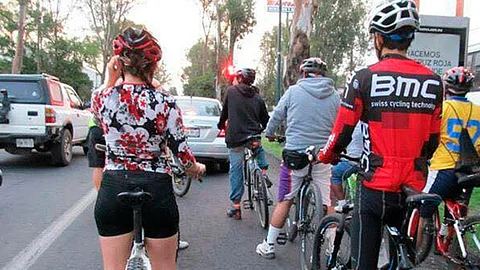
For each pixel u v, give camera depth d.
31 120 10.22
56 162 10.88
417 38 7.30
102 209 2.75
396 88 2.64
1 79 10.53
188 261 4.88
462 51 7.39
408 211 2.74
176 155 2.80
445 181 4.17
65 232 5.76
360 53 29.64
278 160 13.38
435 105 2.69
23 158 12.34
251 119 6.21
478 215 3.92
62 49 42.81
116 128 2.70
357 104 2.73
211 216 6.70
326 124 4.59
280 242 4.98
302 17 11.84
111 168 2.75
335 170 5.14
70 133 11.44
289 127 4.66
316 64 4.67
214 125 9.62
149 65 2.73
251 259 4.95
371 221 2.78
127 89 2.69
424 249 4.00
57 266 4.64
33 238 5.50
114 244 2.79
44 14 40.28
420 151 2.69
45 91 10.52
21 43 26.73
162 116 2.71
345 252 3.46
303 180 4.67
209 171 10.70
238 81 6.24
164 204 2.77
